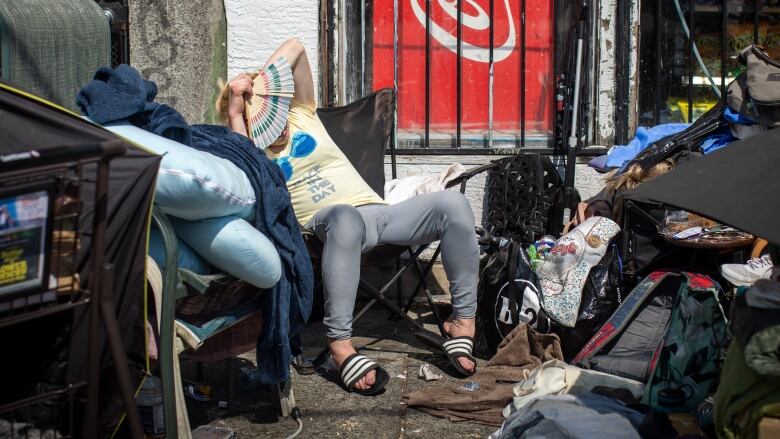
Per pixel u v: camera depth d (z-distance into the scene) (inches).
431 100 206.4
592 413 113.7
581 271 154.0
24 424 87.6
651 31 202.2
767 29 204.7
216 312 122.4
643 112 204.7
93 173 93.6
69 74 146.8
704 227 151.3
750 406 94.0
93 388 85.3
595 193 200.4
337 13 199.0
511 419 118.1
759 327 91.5
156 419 110.1
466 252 154.2
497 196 192.2
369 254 162.1
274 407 141.3
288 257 129.6
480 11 204.2
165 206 112.8
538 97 207.0
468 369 150.9
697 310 125.3
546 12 204.4
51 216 78.7
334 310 146.9
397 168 203.2
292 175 160.2
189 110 196.2
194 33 194.2
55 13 143.9
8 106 93.7
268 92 157.6
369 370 145.3
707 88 206.4
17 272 78.0
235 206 117.2
